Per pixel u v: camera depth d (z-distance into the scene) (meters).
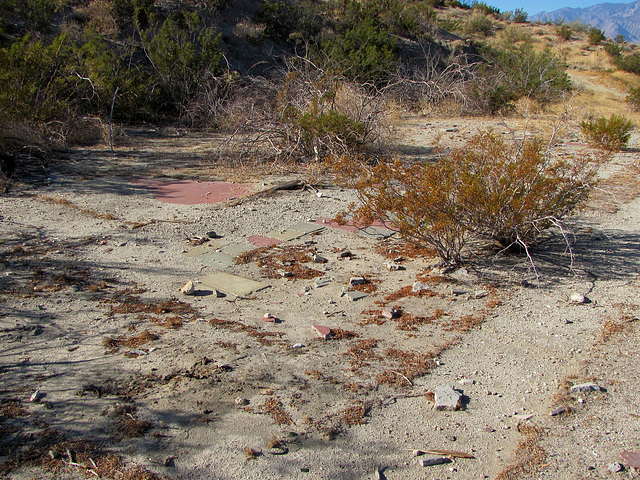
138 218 7.70
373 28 27.42
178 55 18.95
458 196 5.89
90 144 13.38
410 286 5.67
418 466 3.09
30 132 11.45
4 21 18.88
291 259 6.37
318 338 4.54
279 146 11.79
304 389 3.79
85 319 4.74
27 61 12.91
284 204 8.70
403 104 22.09
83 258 6.14
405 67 27.86
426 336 4.62
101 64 16.44
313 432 3.34
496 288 5.64
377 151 12.38
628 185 10.54
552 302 5.32
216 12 26.00
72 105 15.23
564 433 3.38
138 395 3.66
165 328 4.63
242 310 5.04
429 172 5.88
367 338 4.57
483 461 3.14
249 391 3.75
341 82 13.29
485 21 45.91
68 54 16.62
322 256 6.52
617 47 39.72
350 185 7.57
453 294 5.49
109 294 5.26
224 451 3.15
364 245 6.94
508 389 3.86
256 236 7.16
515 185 6.01
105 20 21.69
